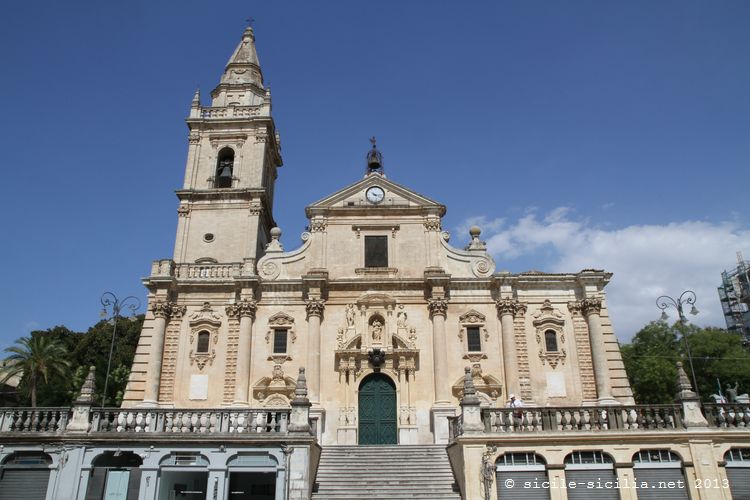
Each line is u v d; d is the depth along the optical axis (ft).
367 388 114.93
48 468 79.87
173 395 113.09
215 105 154.10
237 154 143.84
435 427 108.37
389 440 111.14
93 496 80.38
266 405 112.27
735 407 81.92
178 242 133.90
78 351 187.73
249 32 166.81
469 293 120.67
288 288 121.08
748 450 79.36
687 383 82.74
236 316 118.73
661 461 78.64
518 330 117.39
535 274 120.37
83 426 81.00
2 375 197.26
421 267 123.85
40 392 175.94
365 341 116.98
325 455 95.81
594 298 118.73
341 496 81.97
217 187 142.72
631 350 192.65
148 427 81.71
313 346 115.34
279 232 128.67
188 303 120.26
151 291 119.65
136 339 192.44
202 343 117.60
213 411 81.92
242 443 79.30
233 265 123.54
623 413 81.46
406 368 114.32
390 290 120.88
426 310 119.55
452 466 89.25
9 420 82.12
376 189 129.29
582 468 78.38
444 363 113.91
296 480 77.71
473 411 81.00
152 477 78.23
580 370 115.03
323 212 127.44
